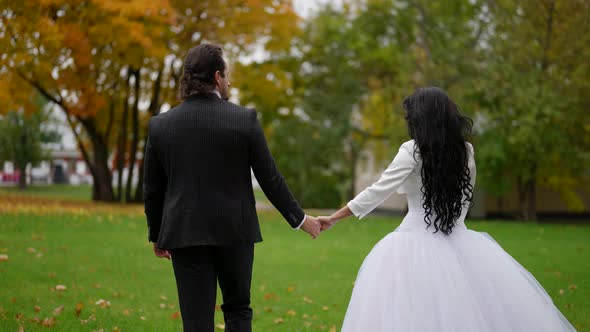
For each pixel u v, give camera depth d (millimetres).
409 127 3242
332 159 23844
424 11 19641
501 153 17469
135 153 20469
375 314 2967
